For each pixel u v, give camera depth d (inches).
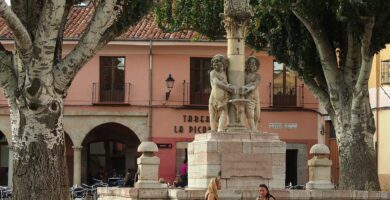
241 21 827.4
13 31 670.5
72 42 1486.2
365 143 989.8
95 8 723.4
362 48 956.0
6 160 1544.0
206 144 796.6
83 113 1512.1
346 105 1007.0
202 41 1492.4
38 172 692.7
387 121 1293.1
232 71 823.7
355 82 1008.9
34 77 689.6
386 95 1293.1
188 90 1514.5
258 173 804.6
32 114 695.7
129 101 1515.7
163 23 1187.3
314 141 1529.3
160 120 1515.7
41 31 684.7
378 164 1300.4
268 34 1062.4
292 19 1042.7
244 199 756.6
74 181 1504.7
